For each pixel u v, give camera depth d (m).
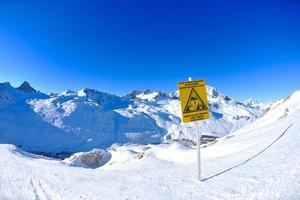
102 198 10.82
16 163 27.73
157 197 9.77
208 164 15.20
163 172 14.49
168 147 56.53
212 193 9.38
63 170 20.53
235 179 10.52
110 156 76.12
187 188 10.36
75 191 12.78
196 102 11.21
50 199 12.27
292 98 66.12
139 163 41.72
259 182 9.59
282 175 9.74
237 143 29.89
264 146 16.19
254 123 71.38
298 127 17.70
